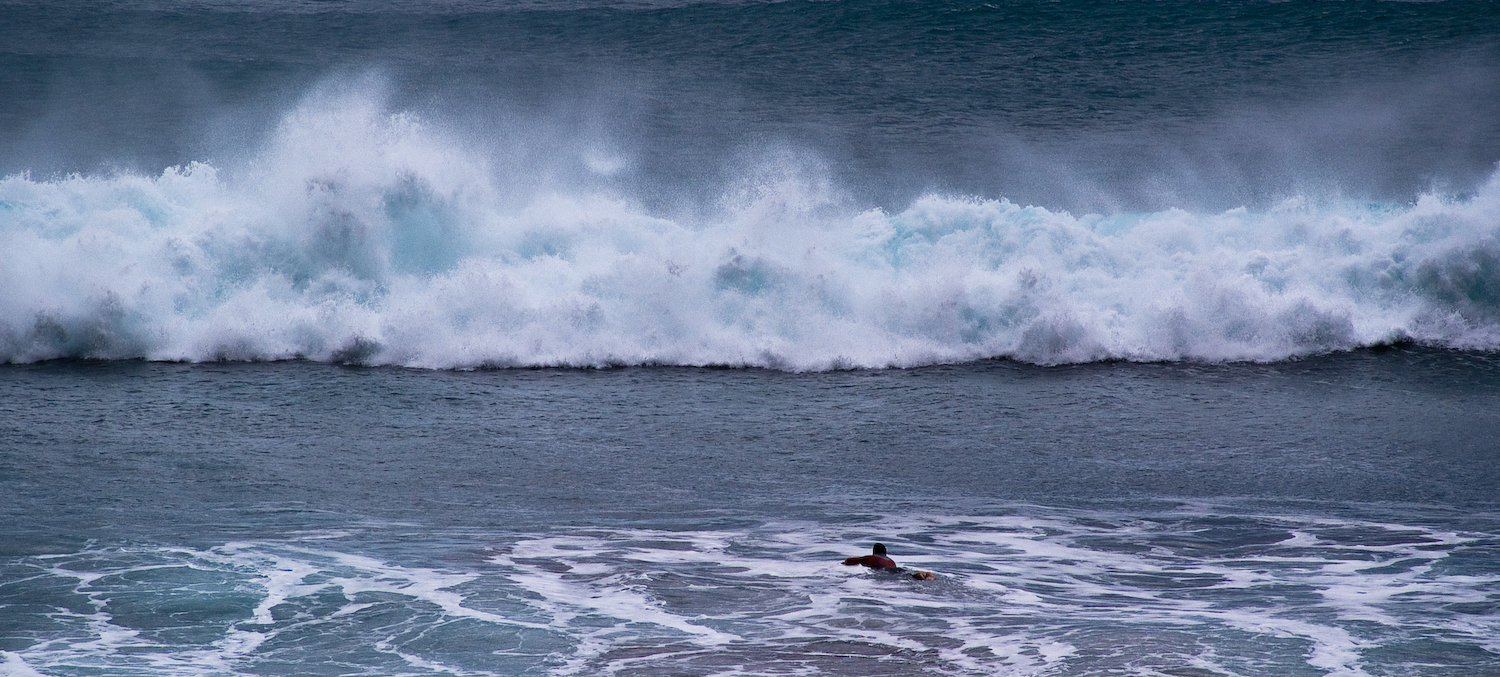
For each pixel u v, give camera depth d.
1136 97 139.88
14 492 48.94
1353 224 81.94
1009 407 64.75
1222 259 80.25
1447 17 170.25
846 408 64.44
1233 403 65.56
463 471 53.62
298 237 77.06
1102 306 77.25
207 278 75.31
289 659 33.66
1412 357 73.81
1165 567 42.50
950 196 97.12
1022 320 74.69
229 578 40.03
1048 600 38.94
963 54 159.38
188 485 50.62
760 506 49.66
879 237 82.38
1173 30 167.75
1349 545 45.03
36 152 112.00
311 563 41.69
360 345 72.25
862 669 32.91
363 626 36.09
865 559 42.34
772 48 165.88
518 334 72.88
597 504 49.66
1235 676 32.25
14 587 38.81
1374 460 56.31
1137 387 68.50
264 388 65.94
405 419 61.19
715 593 39.28
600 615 37.19
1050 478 53.81
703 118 130.12
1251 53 158.00
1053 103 137.38
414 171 78.88
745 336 74.00
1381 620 36.78
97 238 74.75
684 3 195.38
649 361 72.69
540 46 172.25
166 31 179.62
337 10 198.25
